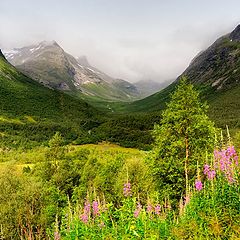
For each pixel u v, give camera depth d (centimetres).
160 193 3238
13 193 5281
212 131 3284
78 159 11038
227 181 1266
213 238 1101
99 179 6544
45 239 4462
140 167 5162
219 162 1295
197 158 3200
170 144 3472
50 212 4834
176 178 3281
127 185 1532
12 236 4828
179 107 3453
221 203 1209
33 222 4928
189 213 1255
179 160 3325
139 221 1254
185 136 3406
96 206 1466
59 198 5372
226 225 1132
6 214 4953
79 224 1450
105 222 1382
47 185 6881
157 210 1407
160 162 3397
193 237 1126
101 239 1323
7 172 5828
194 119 3412
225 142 1345
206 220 1157
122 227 1293
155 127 3650
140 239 1167
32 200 5256
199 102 3559
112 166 6762
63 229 1588
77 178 8538
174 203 3066
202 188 1338
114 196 5444
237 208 1176
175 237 1171
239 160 1308
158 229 1220
